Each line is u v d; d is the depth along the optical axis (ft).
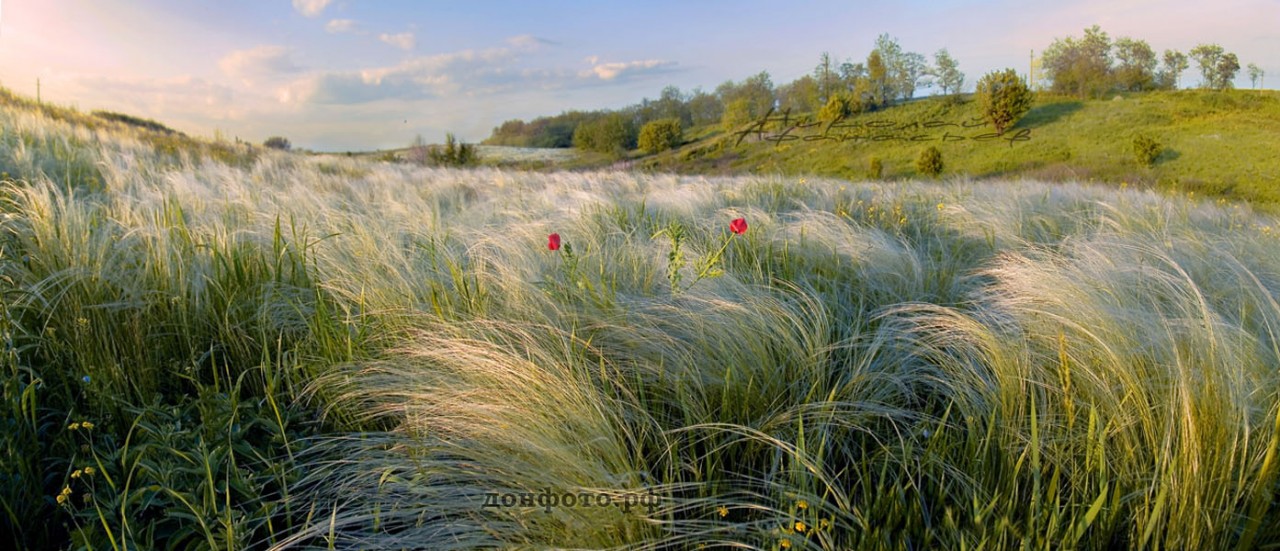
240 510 5.07
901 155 121.08
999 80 128.16
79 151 24.63
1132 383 6.14
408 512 5.25
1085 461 5.43
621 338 7.89
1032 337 7.85
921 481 5.70
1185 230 14.67
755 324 7.99
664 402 6.88
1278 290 10.02
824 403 6.20
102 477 5.38
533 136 222.89
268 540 5.23
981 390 6.77
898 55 169.07
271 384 6.57
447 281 9.64
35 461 5.51
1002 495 5.24
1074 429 6.10
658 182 29.14
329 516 5.38
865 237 12.80
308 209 14.76
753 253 12.12
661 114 217.97
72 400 6.51
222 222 11.96
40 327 7.69
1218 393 5.60
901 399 7.22
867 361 7.50
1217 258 11.35
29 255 9.26
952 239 15.71
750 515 5.49
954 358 7.45
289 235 11.89
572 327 7.91
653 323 8.32
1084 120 128.77
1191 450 4.97
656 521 4.88
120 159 24.11
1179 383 5.67
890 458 5.84
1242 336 6.99
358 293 9.21
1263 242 13.41
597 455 5.62
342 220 13.43
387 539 5.07
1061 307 8.15
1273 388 6.34
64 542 5.09
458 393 6.23
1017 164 103.91
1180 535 4.79
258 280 9.50
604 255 11.47
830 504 5.25
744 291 9.32
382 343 8.04
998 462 5.71
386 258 10.34
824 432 5.98
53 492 5.49
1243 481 5.06
